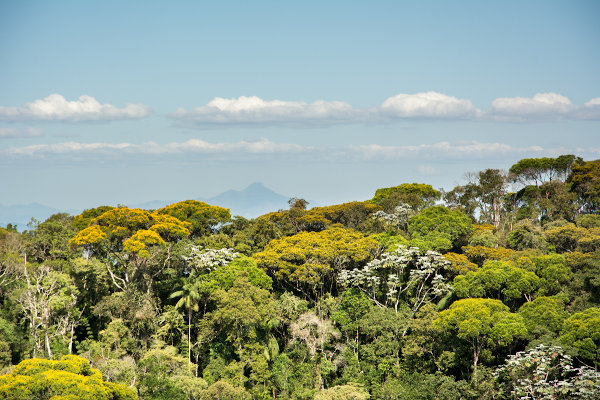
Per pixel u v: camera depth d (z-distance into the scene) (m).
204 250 78.75
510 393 56.19
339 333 69.69
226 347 69.69
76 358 52.84
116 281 78.75
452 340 63.47
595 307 59.78
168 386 58.69
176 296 71.81
